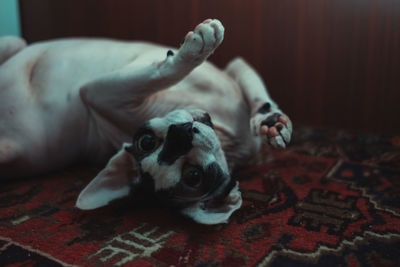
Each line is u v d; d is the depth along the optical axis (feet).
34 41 3.81
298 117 3.36
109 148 2.26
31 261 1.56
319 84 3.23
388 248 1.60
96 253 1.60
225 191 1.69
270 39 3.28
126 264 1.53
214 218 1.65
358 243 1.63
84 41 2.42
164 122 1.71
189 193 1.67
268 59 3.33
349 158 2.50
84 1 3.69
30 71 2.27
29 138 2.15
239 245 1.64
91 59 2.24
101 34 3.75
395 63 2.98
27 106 2.16
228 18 3.35
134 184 1.81
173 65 1.84
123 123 2.11
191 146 1.64
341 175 2.24
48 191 2.10
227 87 2.23
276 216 1.83
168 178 1.65
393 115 3.06
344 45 3.09
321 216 1.82
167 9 3.49
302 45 3.20
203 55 1.79
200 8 3.40
